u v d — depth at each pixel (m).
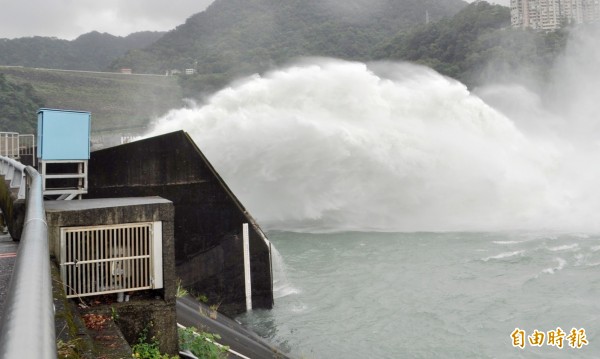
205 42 168.88
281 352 12.02
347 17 165.25
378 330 13.69
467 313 14.82
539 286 17.08
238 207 15.22
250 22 169.62
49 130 8.03
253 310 15.16
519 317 14.45
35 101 88.62
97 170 14.71
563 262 19.81
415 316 14.65
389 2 178.62
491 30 97.00
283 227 28.31
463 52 94.12
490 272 18.80
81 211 6.16
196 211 14.91
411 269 19.38
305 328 13.88
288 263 20.55
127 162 14.80
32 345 1.60
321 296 16.48
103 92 104.75
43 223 3.26
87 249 6.22
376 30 157.00
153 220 6.52
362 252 22.25
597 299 15.73
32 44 190.38
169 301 6.53
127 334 6.28
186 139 14.97
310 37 148.75
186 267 14.66
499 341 12.91
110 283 6.33
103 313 6.12
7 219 10.21
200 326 10.86
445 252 21.86
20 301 1.89
